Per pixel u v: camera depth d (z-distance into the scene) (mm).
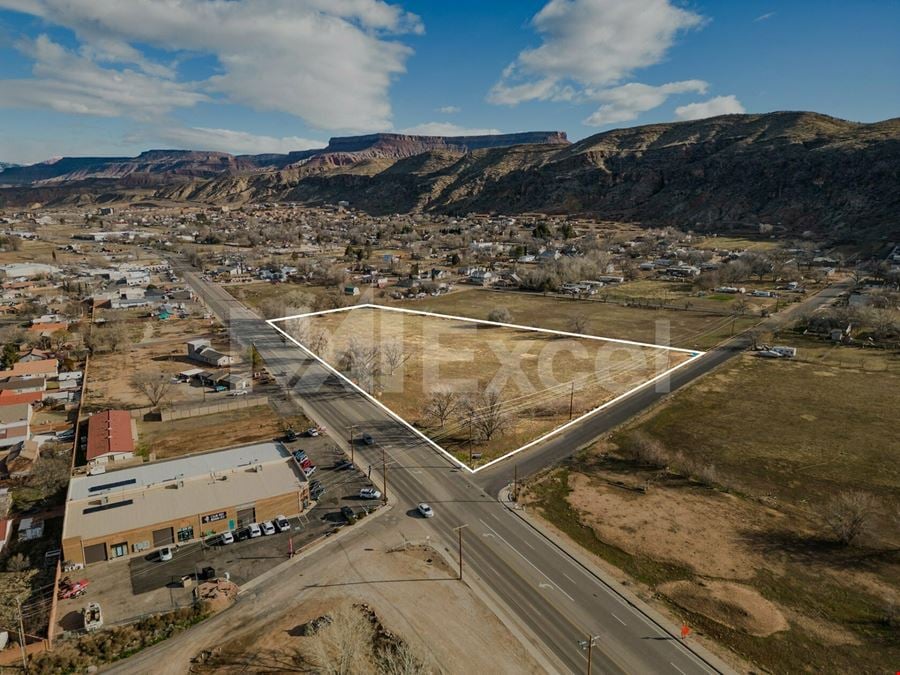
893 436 78188
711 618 45500
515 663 41281
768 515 59938
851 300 156500
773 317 149000
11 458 70125
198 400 92062
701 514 60250
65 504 59281
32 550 55062
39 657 42062
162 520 55344
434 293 188625
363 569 52000
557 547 54844
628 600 47688
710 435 79062
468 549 54562
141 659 42156
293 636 44094
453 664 41094
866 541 55312
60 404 90375
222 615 46562
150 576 51469
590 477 68062
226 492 60469
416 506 62188
